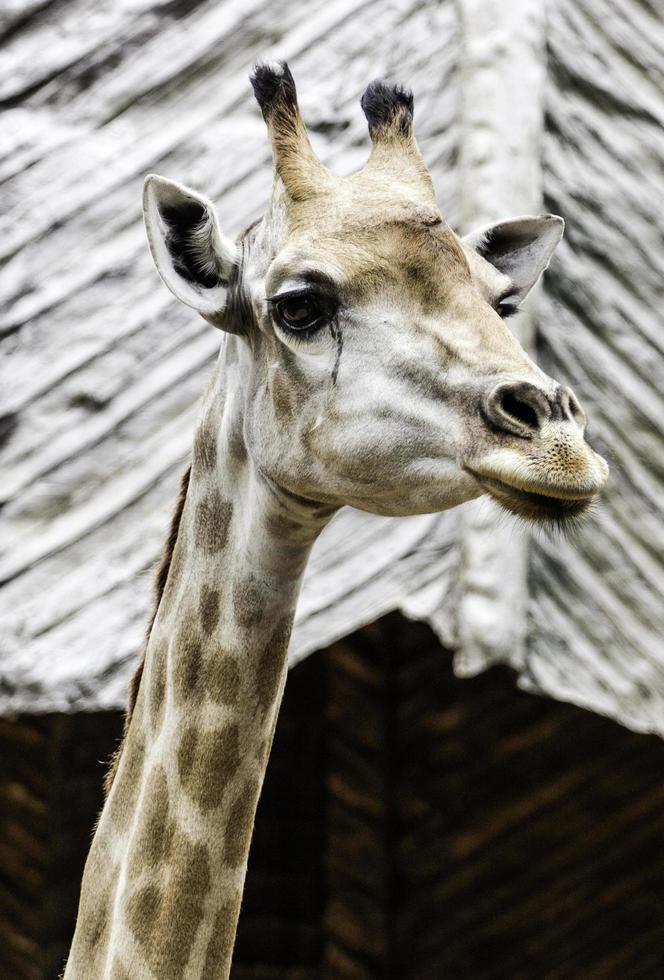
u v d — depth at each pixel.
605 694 9.46
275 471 6.89
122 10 12.33
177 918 7.00
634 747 13.88
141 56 12.12
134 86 11.99
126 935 7.03
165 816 7.10
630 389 10.43
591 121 11.29
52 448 10.66
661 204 11.14
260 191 11.35
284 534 7.04
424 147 10.91
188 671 7.19
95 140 11.82
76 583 10.23
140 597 10.16
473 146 10.73
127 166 11.66
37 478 10.57
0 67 12.20
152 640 7.45
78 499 10.52
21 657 10.00
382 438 6.46
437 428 6.34
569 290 10.61
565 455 5.88
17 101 12.07
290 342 6.72
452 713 13.94
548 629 9.48
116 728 15.13
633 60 11.68
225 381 7.39
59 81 12.09
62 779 15.10
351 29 11.73
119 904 7.11
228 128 11.70
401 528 9.66
